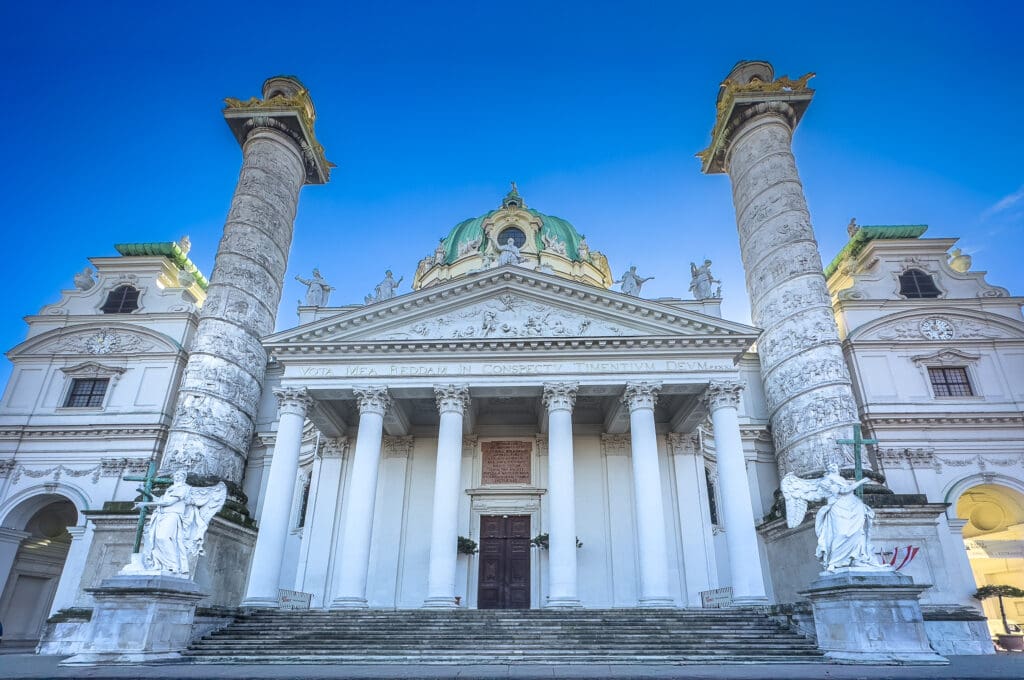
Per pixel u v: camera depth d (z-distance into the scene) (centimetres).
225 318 3034
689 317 2683
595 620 2031
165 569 1841
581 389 2677
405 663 1677
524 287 2819
